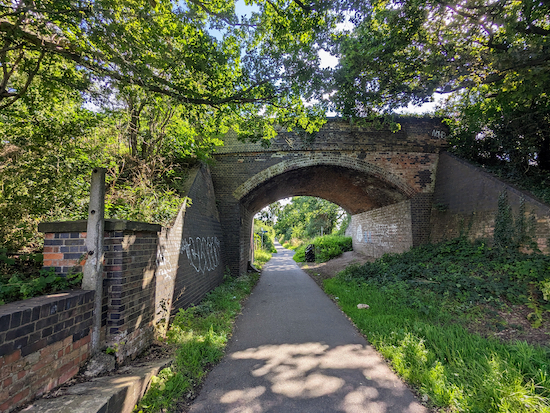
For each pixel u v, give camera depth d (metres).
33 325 2.02
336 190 14.51
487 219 7.82
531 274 5.60
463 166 9.07
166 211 5.45
